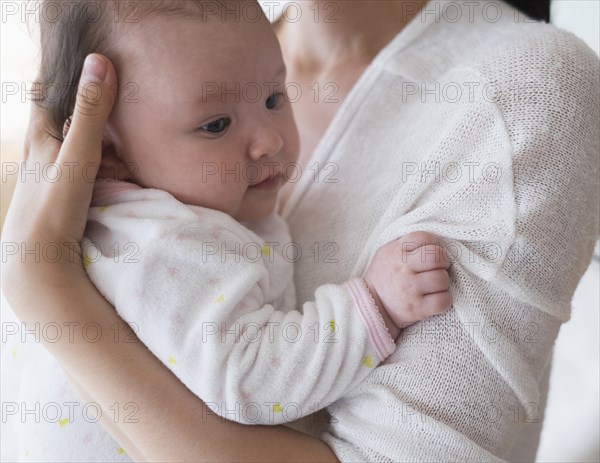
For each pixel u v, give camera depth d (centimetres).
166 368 68
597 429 149
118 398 67
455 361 66
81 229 74
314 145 97
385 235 73
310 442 68
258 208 81
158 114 74
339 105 96
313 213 88
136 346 69
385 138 85
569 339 158
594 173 74
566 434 152
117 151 78
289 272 81
